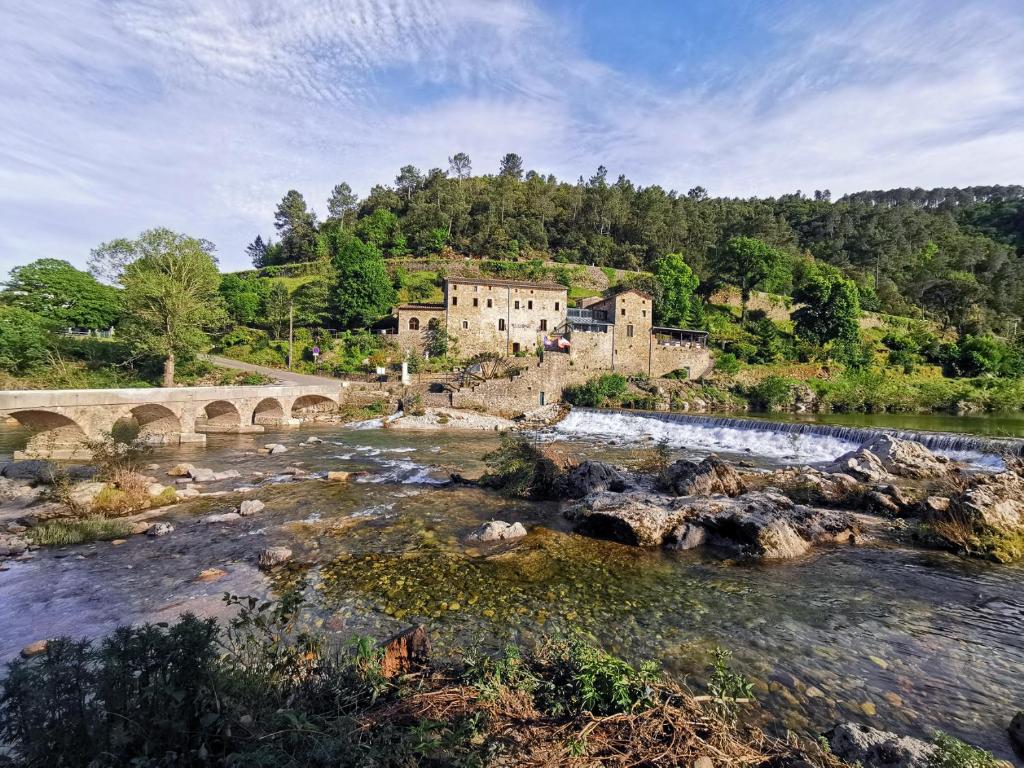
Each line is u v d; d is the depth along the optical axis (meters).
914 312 102.38
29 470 20.72
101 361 48.72
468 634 9.12
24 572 12.07
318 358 65.00
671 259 87.44
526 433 43.22
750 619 9.91
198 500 18.94
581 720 5.29
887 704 7.22
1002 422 43.53
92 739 4.09
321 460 27.91
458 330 68.19
